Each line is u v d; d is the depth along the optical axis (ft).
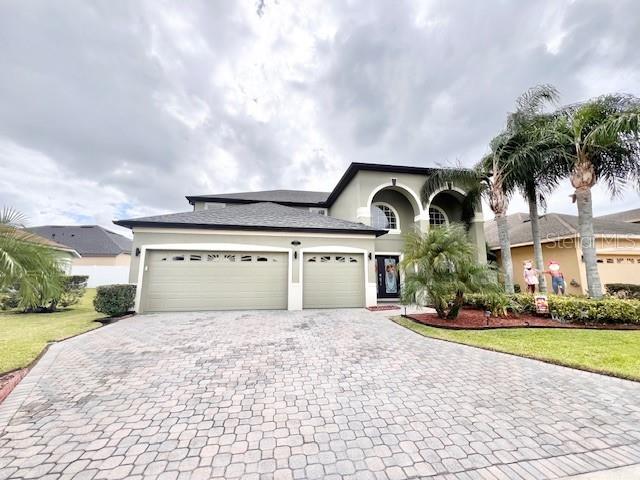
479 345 23.06
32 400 14.08
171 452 10.24
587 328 27.84
